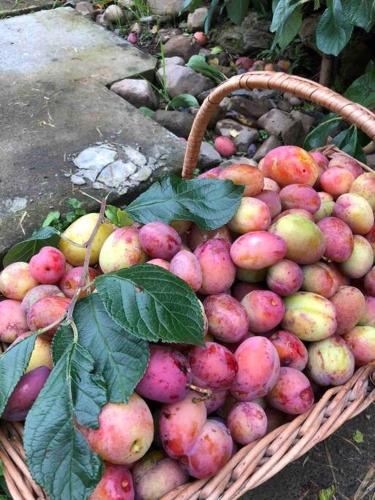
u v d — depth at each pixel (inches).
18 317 43.3
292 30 76.7
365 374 44.4
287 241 42.1
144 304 35.4
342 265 47.4
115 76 93.8
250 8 105.0
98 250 47.5
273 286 42.1
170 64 99.6
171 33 110.7
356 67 88.7
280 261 41.9
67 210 67.8
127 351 34.5
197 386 36.7
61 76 92.6
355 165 57.4
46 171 72.6
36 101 86.1
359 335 45.0
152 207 45.7
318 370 42.6
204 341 37.0
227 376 36.6
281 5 72.7
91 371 33.7
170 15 112.7
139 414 33.6
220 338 40.0
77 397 32.8
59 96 87.4
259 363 37.9
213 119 88.7
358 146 72.4
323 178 52.6
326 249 45.1
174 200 45.5
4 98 86.5
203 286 40.8
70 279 43.9
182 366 35.3
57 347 35.0
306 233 42.1
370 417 55.1
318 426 40.0
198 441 35.1
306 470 51.2
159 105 94.9
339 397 41.8
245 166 46.9
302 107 91.8
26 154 75.4
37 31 105.1
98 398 32.8
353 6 65.9
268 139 83.9
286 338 41.5
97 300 36.8
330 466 51.5
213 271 40.5
